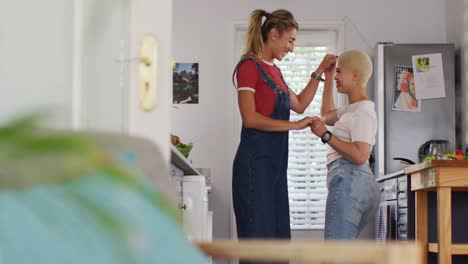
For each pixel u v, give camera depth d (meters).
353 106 3.89
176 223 0.80
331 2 6.72
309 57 6.77
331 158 3.92
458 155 4.98
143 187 0.80
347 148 3.76
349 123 3.85
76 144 0.79
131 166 0.88
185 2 6.77
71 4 1.38
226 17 6.75
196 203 3.82
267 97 3.69
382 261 1.03
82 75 1.38
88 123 1.38
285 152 3.71
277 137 3.65
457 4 6.41
